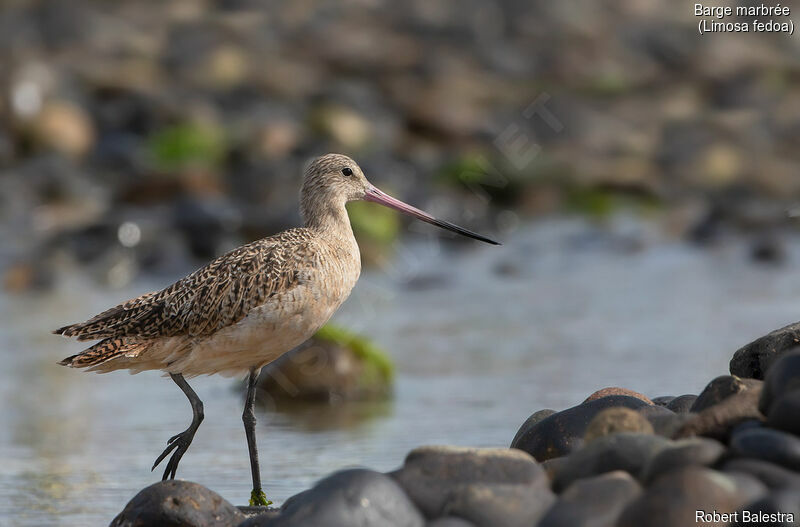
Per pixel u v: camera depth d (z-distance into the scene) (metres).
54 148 25.75
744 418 6.17
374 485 5.98
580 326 14.99
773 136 28.03
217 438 10.47
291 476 9.01
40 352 14.30
